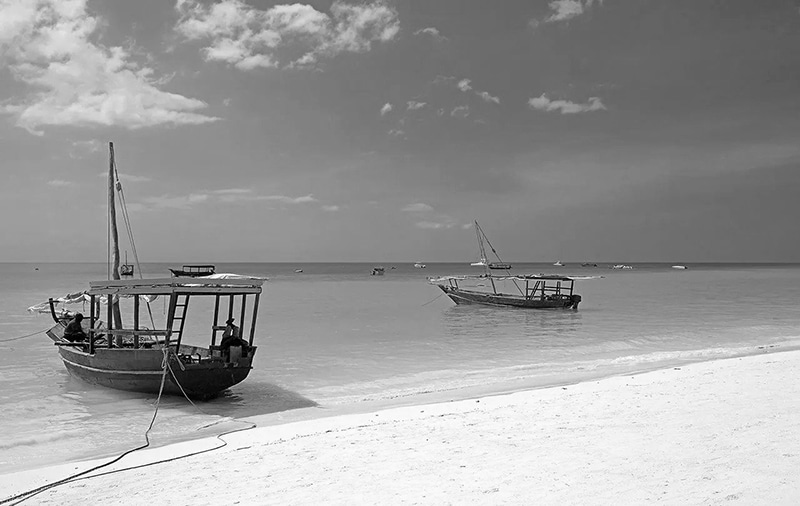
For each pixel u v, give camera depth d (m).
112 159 26.27
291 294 71.44
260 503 8.39
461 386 19.27
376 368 22.98
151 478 10.34
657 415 12.41
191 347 21.38
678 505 6.94
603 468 8.77
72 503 9.23
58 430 14.78
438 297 65.75
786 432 10.02
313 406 16.97
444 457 10.16
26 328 37.00
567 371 21.72
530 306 49.16
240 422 15.27
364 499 8.21
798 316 42.94
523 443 10.79
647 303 56.12
